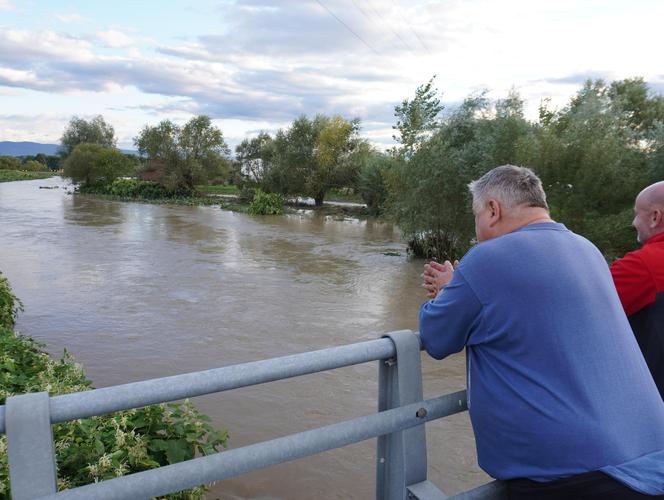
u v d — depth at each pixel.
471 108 16.23
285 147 38.75
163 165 44.28
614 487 1.36
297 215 31.62
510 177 1.78
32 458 1.12
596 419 1.41
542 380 1.45
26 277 12.65
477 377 1.58
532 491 1.45
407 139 16.92
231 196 45.53
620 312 1.59
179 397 1.27
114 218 27.20
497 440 1.52
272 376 1.39
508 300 1.50
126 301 10.68
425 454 1.69
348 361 1.51
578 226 12.84
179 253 16.73
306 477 4.68
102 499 1.17
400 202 17.36
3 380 3.82
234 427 5.57
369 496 4.44
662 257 2.04
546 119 14.76
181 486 1.25
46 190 51.59
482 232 1.84
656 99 21.00
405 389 1.61
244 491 4.44
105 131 79.00
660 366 2.03
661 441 1.47
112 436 3.15
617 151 12.27
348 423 1.49
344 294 12.00
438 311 1.60
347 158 37.72
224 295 11.45
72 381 4.18
